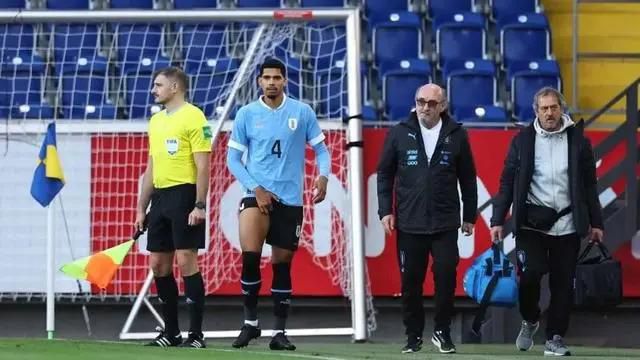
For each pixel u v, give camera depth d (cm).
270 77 2916
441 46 4912
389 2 5162
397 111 4562
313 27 4412
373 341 3800
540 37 4947
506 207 3055
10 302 3872
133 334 3672
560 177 2964
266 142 2916
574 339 3997
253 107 2939
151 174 2973
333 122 3825
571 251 2998
